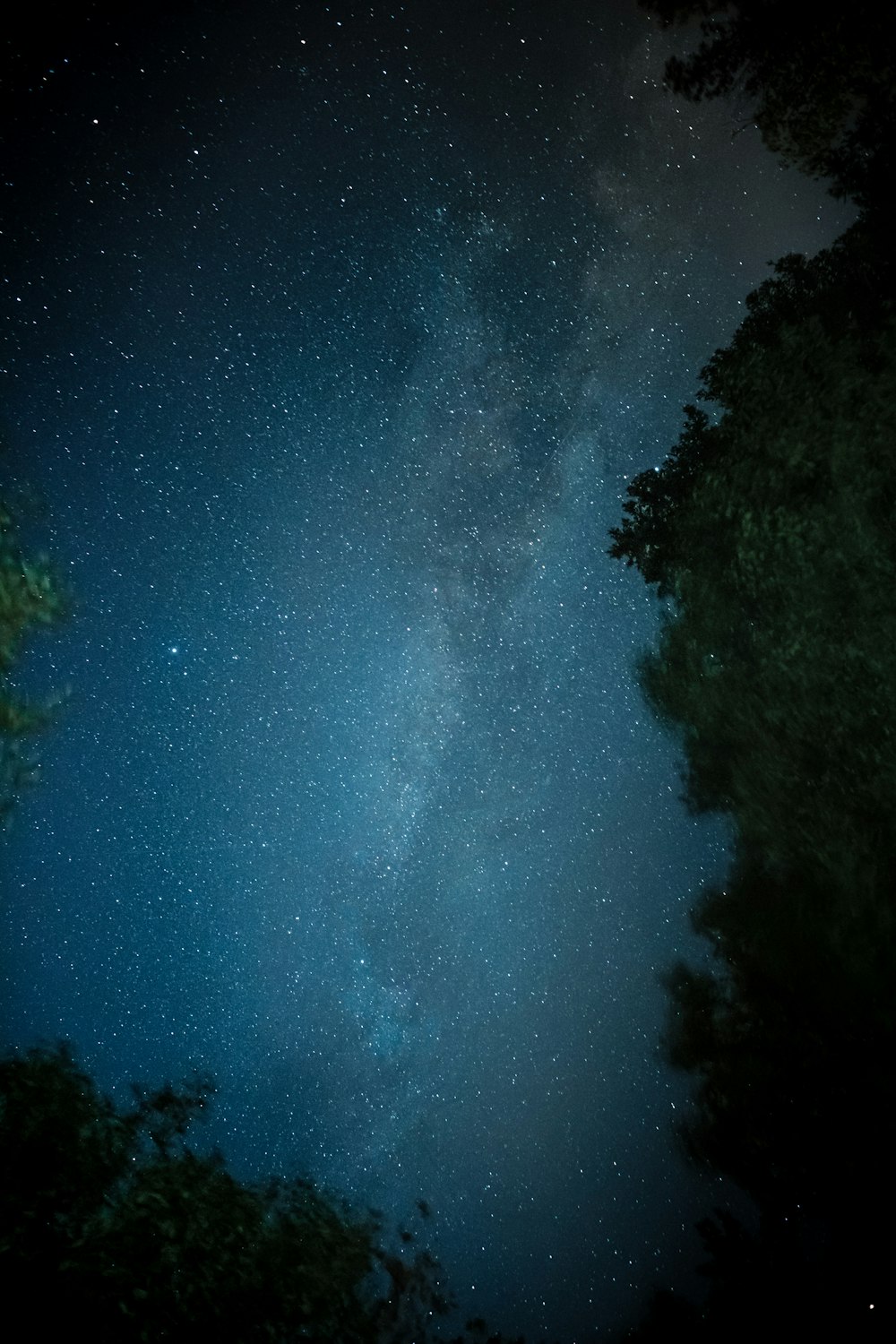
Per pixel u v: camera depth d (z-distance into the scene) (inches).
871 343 328.8
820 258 354.6
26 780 242.8
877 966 335.6
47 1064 278.1
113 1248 225.6
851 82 332.5
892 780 319.9
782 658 338.3
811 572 328.8
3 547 230.8
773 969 376.2
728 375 358.9
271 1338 236.8
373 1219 299.6
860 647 321.1
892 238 336.5
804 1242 361.1
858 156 345.4
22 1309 215.3
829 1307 338.0
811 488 332.5
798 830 351.6
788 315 356.2
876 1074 339.9
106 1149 262.5
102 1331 214.2
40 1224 232.7
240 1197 266.7
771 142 357.4
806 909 368.2
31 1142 251.6
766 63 345.4
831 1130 350.6
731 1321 357.7
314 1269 261.7
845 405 325.4
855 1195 342.0
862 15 318.7
